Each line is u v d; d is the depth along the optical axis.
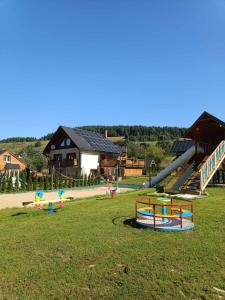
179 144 42.28
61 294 4.75
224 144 22.09
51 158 48.91
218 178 22.91
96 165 46.94
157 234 8.15
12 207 16.30
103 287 4.96
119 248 6.89
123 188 30.34
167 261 6.03
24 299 4.60
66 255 6.52
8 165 54.44
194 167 22.86
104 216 10.93
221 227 8.88
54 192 28.41
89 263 6.02
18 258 6.38
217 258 6.19
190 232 8.34
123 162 53.97
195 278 5.24
